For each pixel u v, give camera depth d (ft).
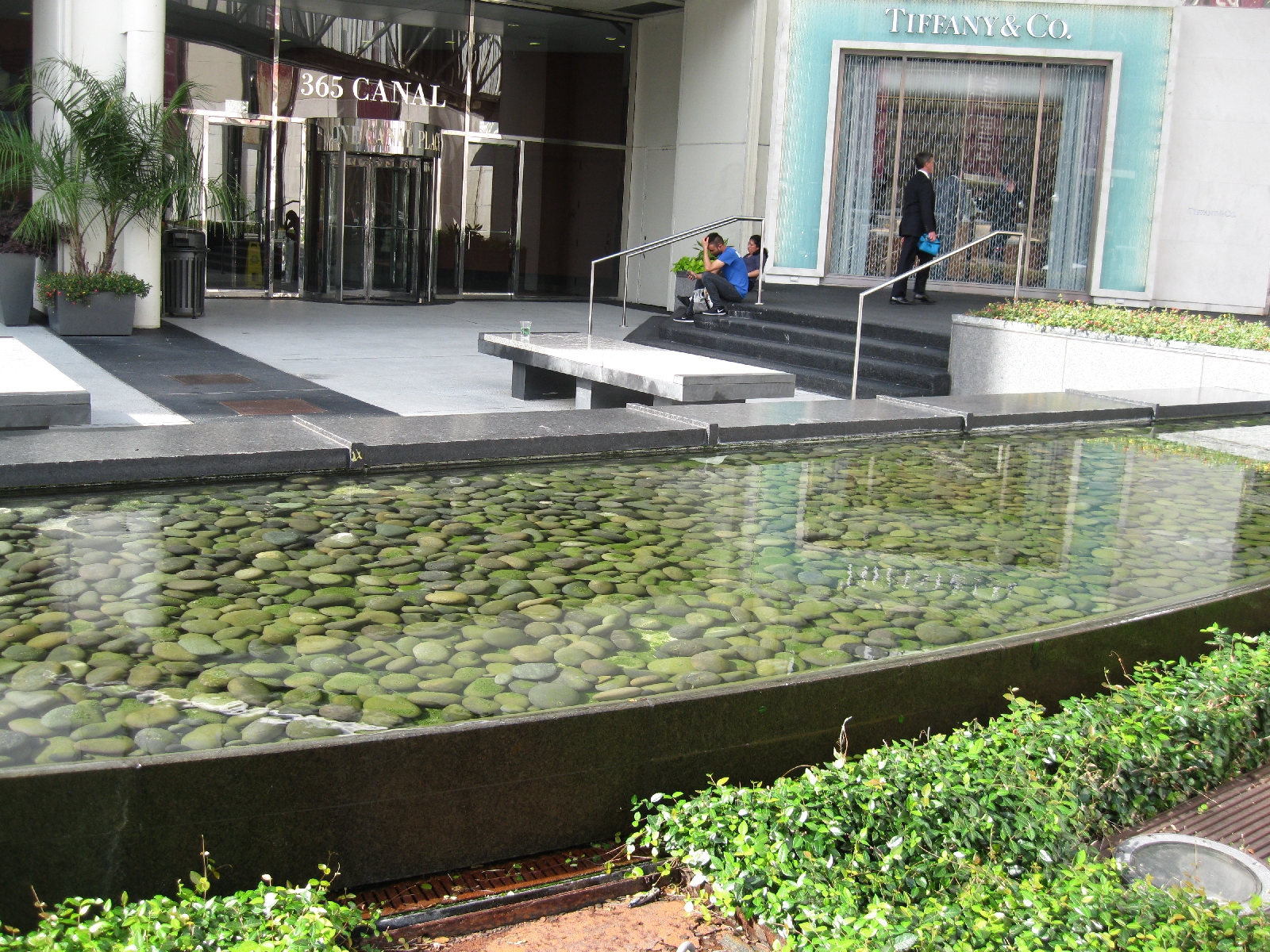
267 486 18.10
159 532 15.49
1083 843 9.53
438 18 63.10
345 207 60.03
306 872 8.86
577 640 12.50
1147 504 20.03
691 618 13.39
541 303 66.80
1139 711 11.25
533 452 20.61
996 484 21.02
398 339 45.75
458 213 65.98
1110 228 56.39
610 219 69.46
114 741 9.51
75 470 17.03
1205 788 10.96
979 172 57.41
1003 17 55.06
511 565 15.03
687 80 60.39
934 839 9.20
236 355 38.78
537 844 9.70
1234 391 30.14
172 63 57.41
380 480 18.85
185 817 8.39
